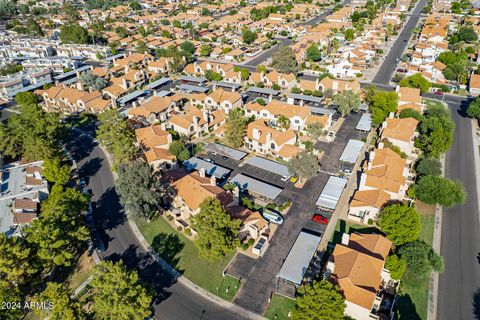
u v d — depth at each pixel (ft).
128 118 474.49
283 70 609.42
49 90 556.10
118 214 319.68
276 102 472.03
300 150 383.65
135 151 364.79
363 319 218.79
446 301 236.63
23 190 338.34
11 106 555.69
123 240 290.56
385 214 274.77
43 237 241.55
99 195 344.90
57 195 290.56
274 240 285.43
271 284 248.52
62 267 266.16
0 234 237.66
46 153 372.58
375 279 226.38
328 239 284.82
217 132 444.14
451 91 553.64
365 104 500.74
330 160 387.75
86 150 426.92
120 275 210.18
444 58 638.53
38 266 239.71
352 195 334.24
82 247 283.18
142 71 619.67
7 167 386.32
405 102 472.03
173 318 227.61
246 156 402.31
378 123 437.17
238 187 326.44
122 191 281.54
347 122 465.88
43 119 390.63
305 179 357.82
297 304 217.36
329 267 241.14
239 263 265.95
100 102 518.78
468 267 261.44
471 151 402.93
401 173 323.16
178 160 388.57
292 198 332.19
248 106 482.69
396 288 240.94
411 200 319.27
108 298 205.57
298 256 261.85
